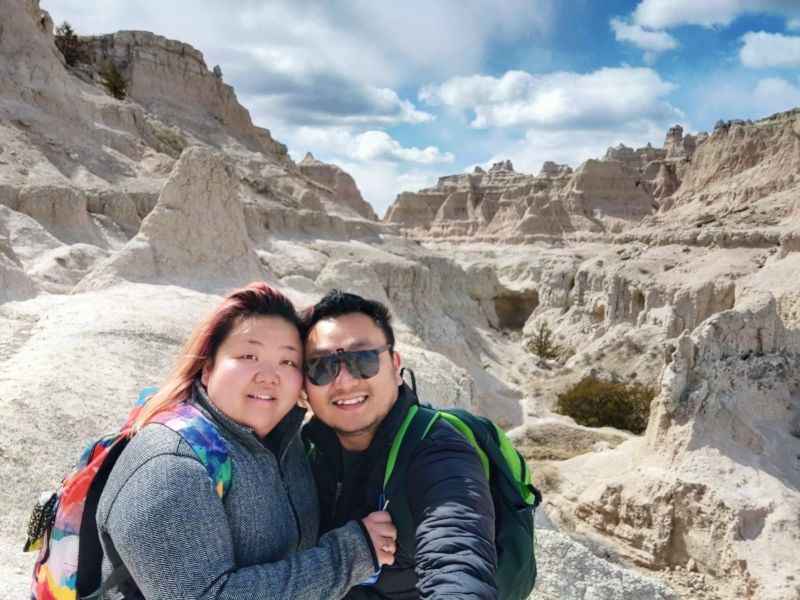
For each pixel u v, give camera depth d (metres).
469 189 148.00
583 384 33.75
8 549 7.55
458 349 37.59
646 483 18.92
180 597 2.37
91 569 2.74
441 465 2.85
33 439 9.76
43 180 28.36
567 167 143.25
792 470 19.14
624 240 83.50
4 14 37.75
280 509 2.89
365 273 35.59
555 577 9.77
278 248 37.78
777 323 22.17
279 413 3.00
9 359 12.70
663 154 138.88
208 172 22.45
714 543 17.31
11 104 34.69
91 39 62.41
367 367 3.05
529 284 80.69
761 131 100.44
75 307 16.25
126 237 30.31
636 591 10.05
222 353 2.96
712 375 20.28
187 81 65.06
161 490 2.43
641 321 55.31
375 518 2.89
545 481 22.19
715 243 62.69
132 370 12.91
